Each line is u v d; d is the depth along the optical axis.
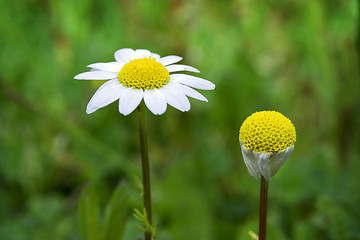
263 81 0.38
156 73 0.20
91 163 0.35
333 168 0.29
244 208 0.33
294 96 0.39
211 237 0.29
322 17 0.37
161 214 0.30
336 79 0.35
